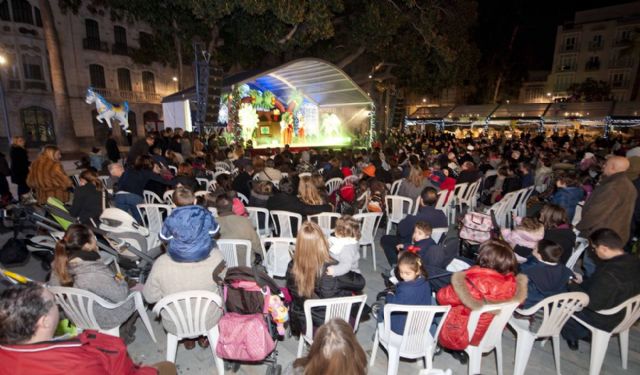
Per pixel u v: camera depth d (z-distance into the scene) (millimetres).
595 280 2613
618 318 2539
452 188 5832
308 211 4348
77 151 19859
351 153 9469
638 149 4461
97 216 4070
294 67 14117
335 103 18156
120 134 26156
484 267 2432
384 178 7051
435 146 14367
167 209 4996
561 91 39344
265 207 4895
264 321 2391
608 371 2775
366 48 17562
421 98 36188
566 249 3352
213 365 2785
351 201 5492
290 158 9664
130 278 3498
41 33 22672
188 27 15711
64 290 2375
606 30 36094
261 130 18016
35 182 5027
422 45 17531
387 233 5520
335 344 1314
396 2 15883
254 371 2715
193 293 2354
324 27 12734
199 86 11000
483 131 27141
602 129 23750
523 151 10602
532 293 2789
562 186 4914
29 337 1388
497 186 6926
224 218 3557
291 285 2484
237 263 3445
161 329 3223
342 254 2680
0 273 2328
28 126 22828
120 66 25812
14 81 21969
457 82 20031
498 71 32094
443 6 17406
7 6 21391
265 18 14062
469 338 2438
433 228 3930
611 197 3398
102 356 1517
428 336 2408
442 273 2863
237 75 13539
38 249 4102
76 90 24000
